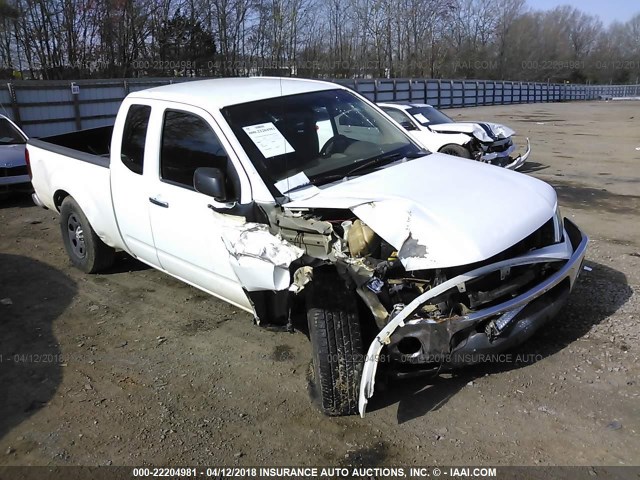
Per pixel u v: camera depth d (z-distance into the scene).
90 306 5.02
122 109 4.76
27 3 31.80
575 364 3.64
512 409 3.24
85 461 3.04
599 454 2.86
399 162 4.12
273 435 3.16
